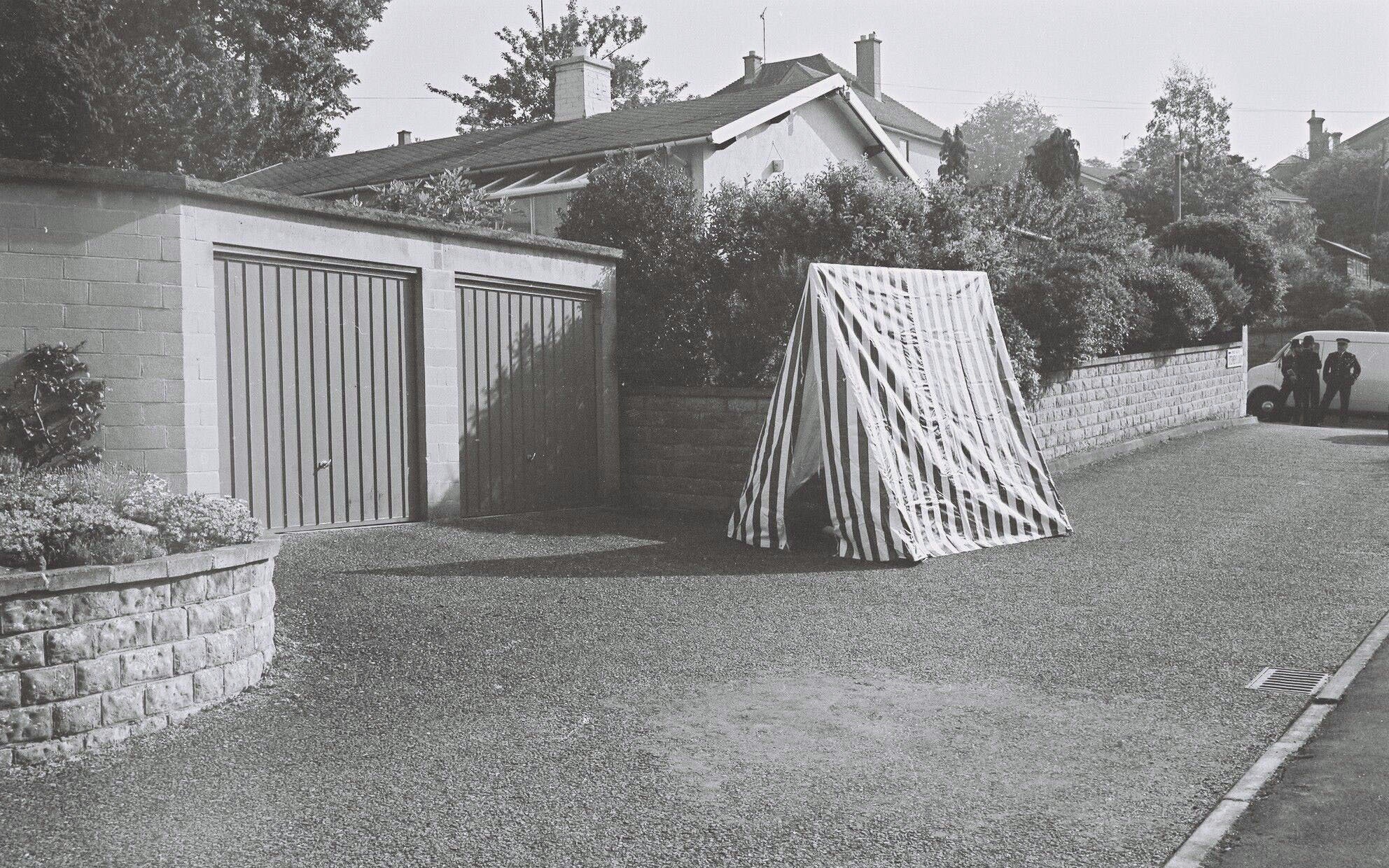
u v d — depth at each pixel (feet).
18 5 61.36
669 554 35.45
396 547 34.14
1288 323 144.56
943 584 31.14
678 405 46.44
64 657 18.22
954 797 16.26
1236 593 29.53
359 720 19.79
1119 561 34.32
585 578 31.40
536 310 43.70
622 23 175.01
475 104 169.99
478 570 31.86
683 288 47.65
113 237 30.04
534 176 63.67
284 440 34.40
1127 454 62.64
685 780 17.02
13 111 60.80
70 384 29.22
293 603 27.02
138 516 22.24
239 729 19.43
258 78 103.65
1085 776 16.99
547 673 22.49
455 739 18.83
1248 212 166.20
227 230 32.24
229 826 15.49
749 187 63.57
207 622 20.39
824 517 38.40
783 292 45.88
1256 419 86.58
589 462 46.29
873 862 14.19
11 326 28.89
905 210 49.90
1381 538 36.81
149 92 83.61
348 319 36.24
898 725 19.44
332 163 85.66
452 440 39.58
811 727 19.36
